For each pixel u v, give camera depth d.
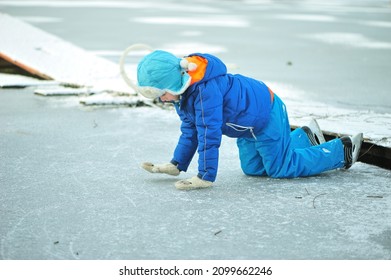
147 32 17.56
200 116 4.95
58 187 5.18
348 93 9.35
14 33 13.90
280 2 33.56
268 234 4.21
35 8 25.38
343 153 5.50
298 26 20.25
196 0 33.66
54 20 20.56
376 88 9.84
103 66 11.20
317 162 5.42
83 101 8.61
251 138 5.31
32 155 6.18
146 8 27.02
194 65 4.82
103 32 17.41
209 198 4.91
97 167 5.79
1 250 3.96
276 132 5.27
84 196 4.96
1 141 6.71
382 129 6.56
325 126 6.71
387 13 26.38
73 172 5.62
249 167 5.50
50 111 8.27
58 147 6.49
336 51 14.50
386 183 5.32
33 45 12.70
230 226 4.34
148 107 8.59
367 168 5.80
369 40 16.70
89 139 6.84
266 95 5.25
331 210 4.65
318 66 12.20
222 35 17.22
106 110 8.36
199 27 19.25
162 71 4.80
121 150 6.40
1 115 8.00
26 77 10.66
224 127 5.21
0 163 5.88
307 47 15.13
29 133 7.07
